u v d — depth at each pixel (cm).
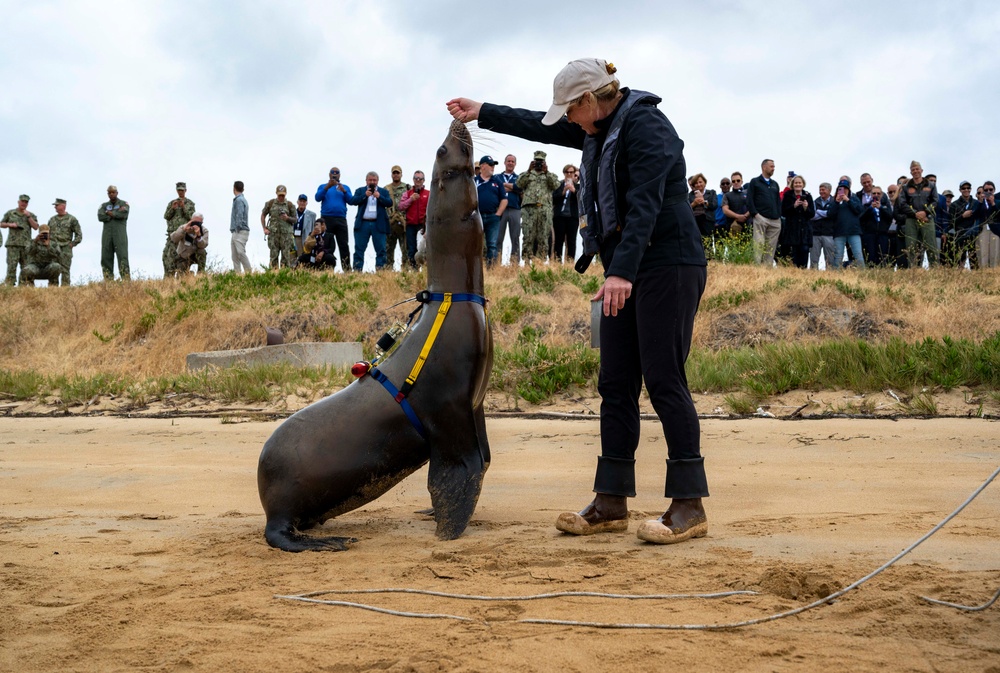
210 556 392
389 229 1753
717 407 996
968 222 1691
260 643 272
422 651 260
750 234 1653
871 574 298
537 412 1024
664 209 416
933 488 529
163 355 1536
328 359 1295
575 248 1739
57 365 1527
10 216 2036
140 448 830
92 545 416
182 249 1859
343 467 421
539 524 458
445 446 427
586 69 421
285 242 1903
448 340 430
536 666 246
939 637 262
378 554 389
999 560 345
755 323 1395
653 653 255
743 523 438
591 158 436
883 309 1407
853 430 789
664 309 414
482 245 452
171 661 259
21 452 821
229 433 905
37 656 266
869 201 1714
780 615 284
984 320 1358
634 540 408
